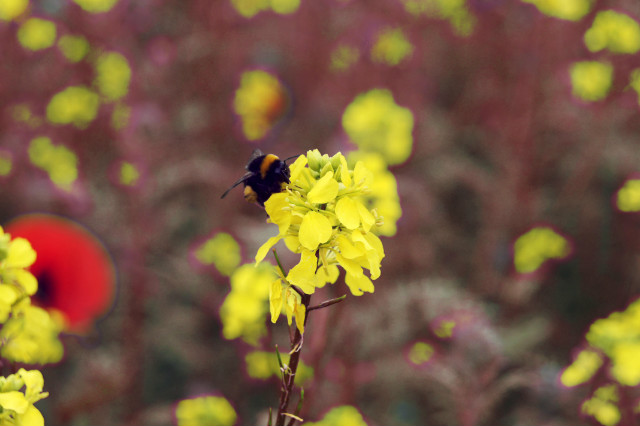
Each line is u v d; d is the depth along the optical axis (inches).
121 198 210.4
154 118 215.5
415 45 255.6
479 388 156.0
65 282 112.3
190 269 215.2
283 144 242.5
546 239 211.6
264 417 122.1
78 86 219.0
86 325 127.0
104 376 183.5
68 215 206.4
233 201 225.0
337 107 249.8
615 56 228.5
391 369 177.8
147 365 207.9
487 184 236.1
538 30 230.1
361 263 60.5
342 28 268.7
